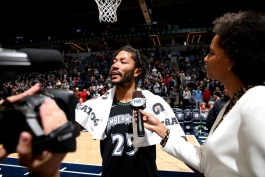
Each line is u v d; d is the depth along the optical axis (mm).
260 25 690
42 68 541
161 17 17938
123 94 1375
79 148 4863
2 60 439
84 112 1384
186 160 949
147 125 1048
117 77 1320
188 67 13078
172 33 16047
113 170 1232
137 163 1220
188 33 16219
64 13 19359
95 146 5004
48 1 16766
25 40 19812
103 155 1302
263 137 583
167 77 10578
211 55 809
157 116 1290
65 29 20406
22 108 439
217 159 713
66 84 10961
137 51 1403
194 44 15789
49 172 441
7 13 17906
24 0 16031
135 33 16656
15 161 4102
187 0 16797
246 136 623
